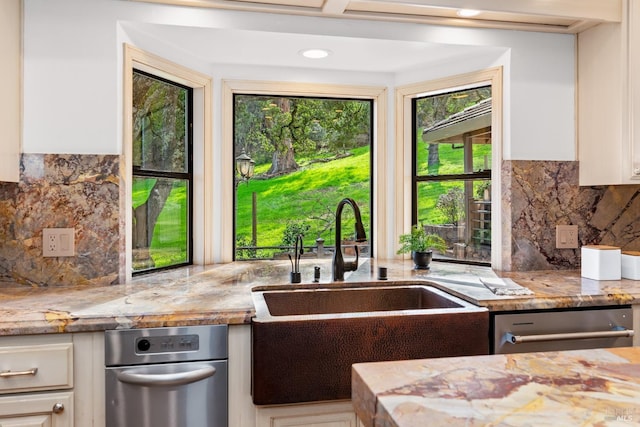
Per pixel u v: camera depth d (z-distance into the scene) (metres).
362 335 1.46
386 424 0.64
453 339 1.53
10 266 1.84
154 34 2.05
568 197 2.33
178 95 2.44
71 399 1.39
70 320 1.38
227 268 2.39
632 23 2.05
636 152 2.05
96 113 1.90
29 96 1.84
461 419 0.61
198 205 2.50
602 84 2.18
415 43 2.19
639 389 0.71
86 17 1.89
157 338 1.42
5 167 1.72
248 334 1.48
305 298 1.95
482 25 2.19
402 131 2.71
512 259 2.28
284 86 2.60
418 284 2.07
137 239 2.21
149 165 2.27
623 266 2.09
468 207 2.58
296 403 1.43
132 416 1.40
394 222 2.73
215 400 1.45
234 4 1.96
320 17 2.08
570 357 0.87
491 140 2.44
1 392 1.35
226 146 2.56
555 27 2.25
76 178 1.88
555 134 2.32
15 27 1.79
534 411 0.63
